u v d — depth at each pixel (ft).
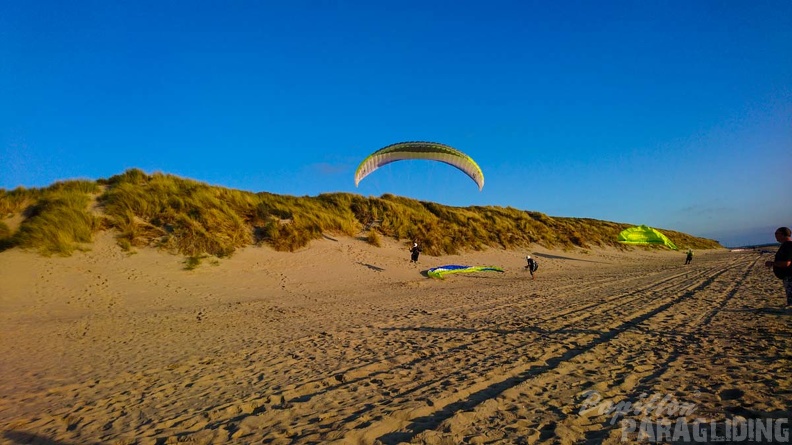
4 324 29.55
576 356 16.81
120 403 14.17
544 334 21.42
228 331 27.09
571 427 9.95
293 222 62.85
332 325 27.53
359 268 56.95
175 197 57.57
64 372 18.67
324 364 17.80
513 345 19.27
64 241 45.21
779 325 21.04
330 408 12.36
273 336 24.89
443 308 32.94
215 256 51.06
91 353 22.18
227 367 18.25
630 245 125.49
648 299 33.96
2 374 18.53
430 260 66.95
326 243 62.34
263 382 15.69
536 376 14.29
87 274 42.14
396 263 61.77
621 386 13.00
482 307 32.65
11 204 50.49
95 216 50.57
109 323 30.25
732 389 12.16
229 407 12.98
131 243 49.01
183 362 19.54
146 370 18.44
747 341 17.99
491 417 10.85
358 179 54.44
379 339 22.35
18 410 13.84
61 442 11.07
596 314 27.20
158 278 44.16
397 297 41.01
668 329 21.61
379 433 10.27
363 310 33.65
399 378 15.10
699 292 37.68
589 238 114.11
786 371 13.50
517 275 63.72
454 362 16.85
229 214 58.54
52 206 49.78
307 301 40.04
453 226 83.35
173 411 13.05
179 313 34.12
